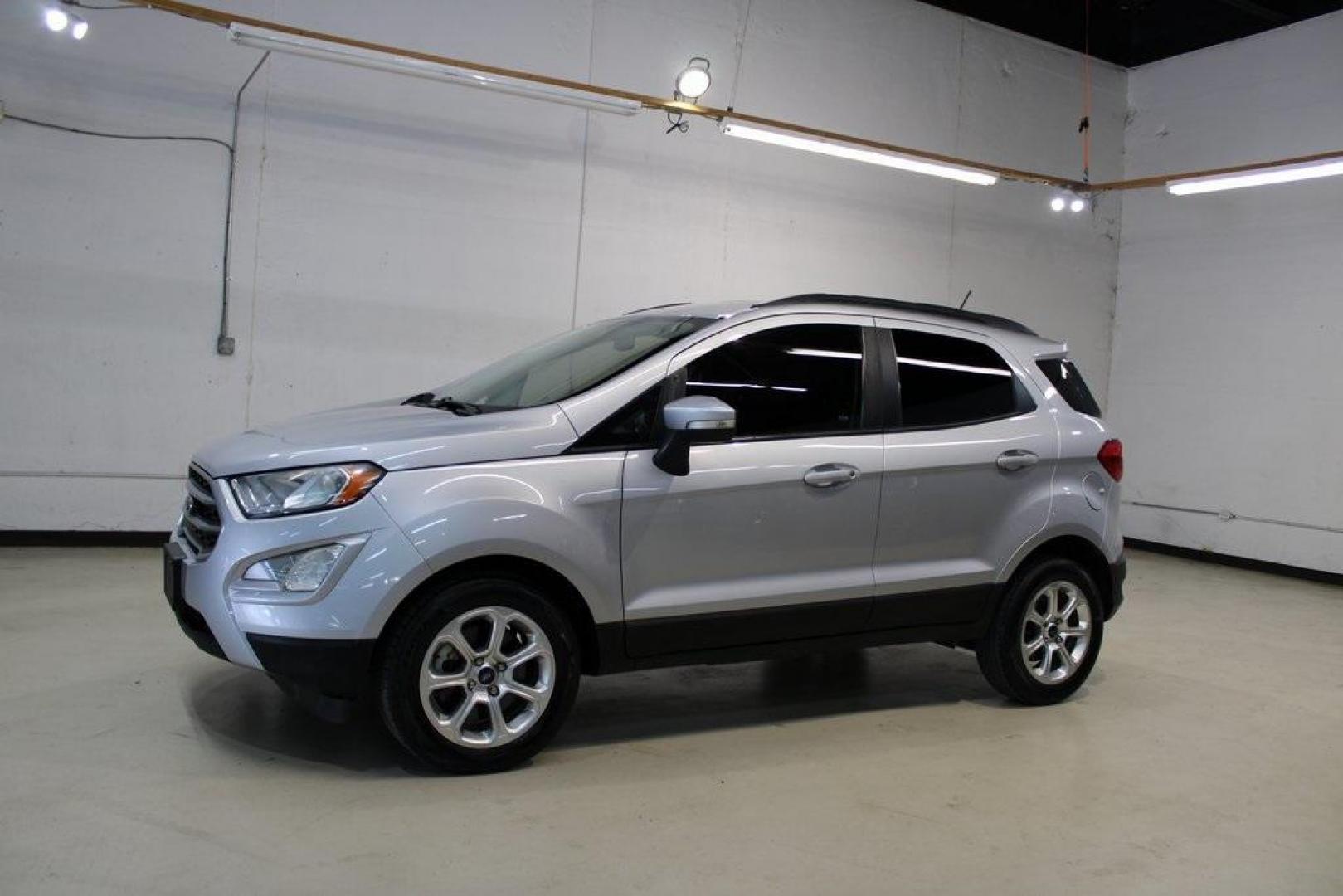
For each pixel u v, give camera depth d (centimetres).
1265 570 927
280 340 707
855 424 404
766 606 379
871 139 920
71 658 439
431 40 733
